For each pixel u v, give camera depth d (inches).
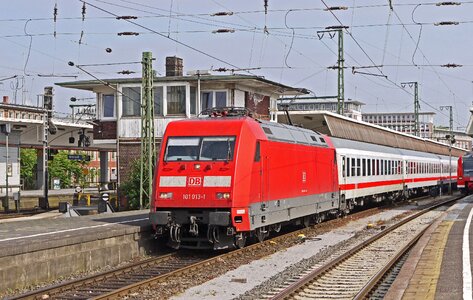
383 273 526.6
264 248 729.6
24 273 501.7
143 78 1250.0
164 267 600.7
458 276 450.6
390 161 1530.5
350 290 476.7
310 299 445.1
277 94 1683.1
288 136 822.5
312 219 971.9
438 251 597.9
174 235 677.3
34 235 618.8
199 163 673.6
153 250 712.4
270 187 738.8
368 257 655.8
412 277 451.2
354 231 920.3
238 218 663.1
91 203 1594.5
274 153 754.2
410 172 1752.0
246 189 672.4
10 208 1860.2
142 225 701.3
